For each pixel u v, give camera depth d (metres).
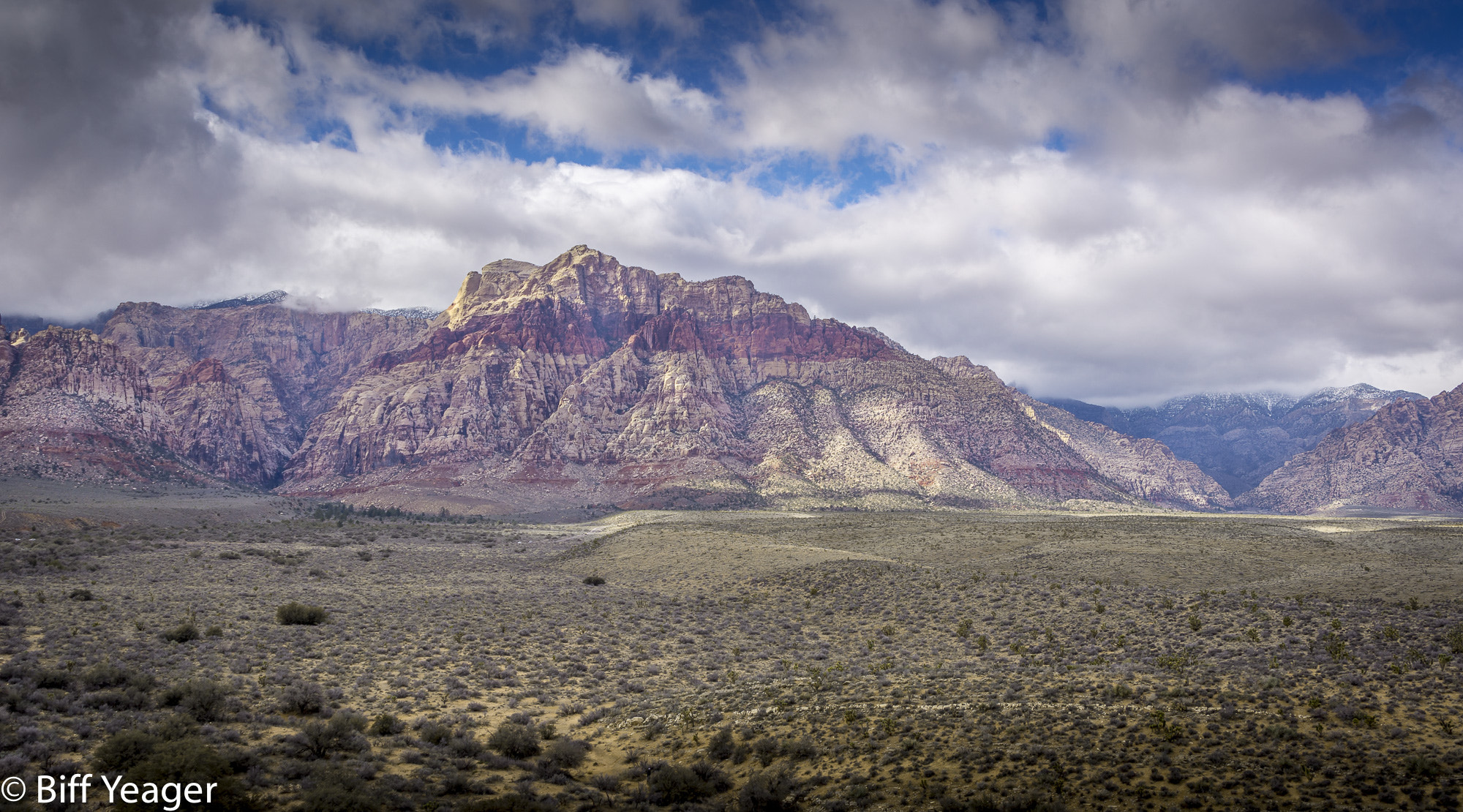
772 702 44.22
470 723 42.72
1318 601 61.94
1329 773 28.81
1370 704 36.03
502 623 71.62
